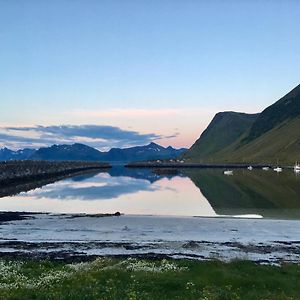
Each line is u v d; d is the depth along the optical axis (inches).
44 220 2245.3
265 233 1892.2
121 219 2288.4
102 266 1099.9
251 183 5344.5
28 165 7047.2
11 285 834.8
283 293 844.6
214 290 822.5
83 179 6707.7
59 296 733.3
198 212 2736.2
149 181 6141.7
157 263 1168.8
